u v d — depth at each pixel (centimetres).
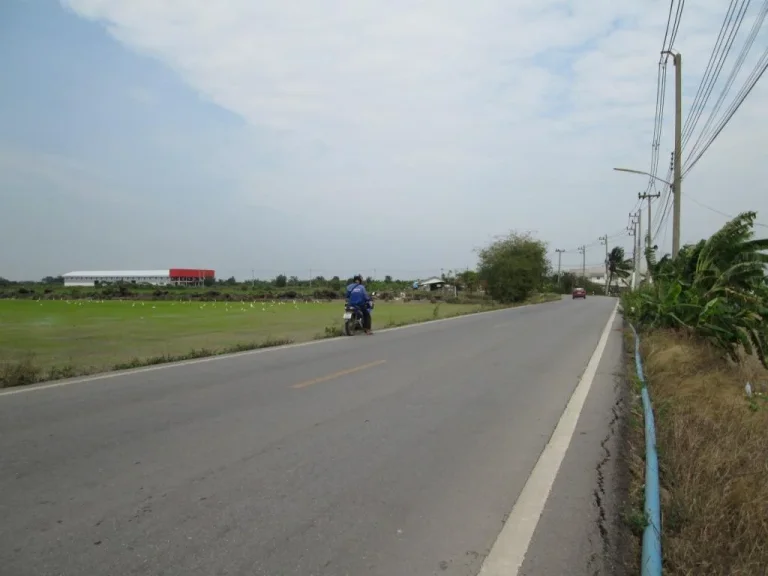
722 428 568
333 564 316
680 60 1986
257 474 451
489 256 5188
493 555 333
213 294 5575
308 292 6406
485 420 641
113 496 401
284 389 792
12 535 341
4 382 811
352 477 450
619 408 710
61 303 4150
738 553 319
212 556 320
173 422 604
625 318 2380
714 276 1398
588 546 346
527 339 1553
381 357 1136
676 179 2005
